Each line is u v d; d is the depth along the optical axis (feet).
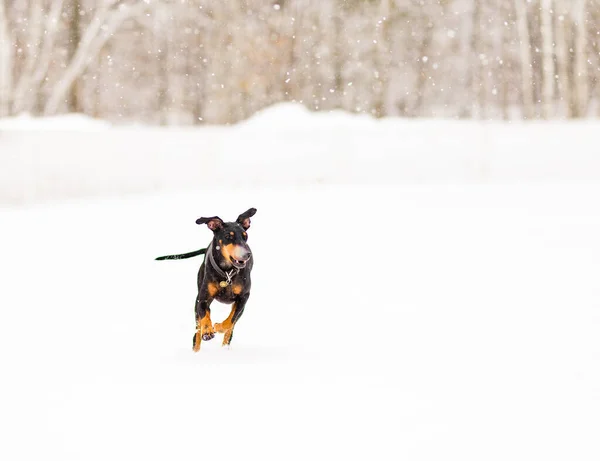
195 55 139.03
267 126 85.97
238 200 66.90
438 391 20.63
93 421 18.44
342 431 17.56
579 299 32.45
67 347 26.66
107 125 86.84
